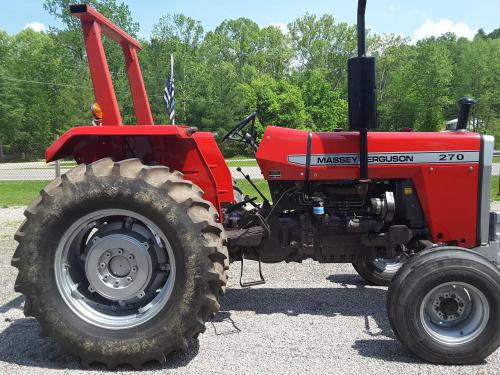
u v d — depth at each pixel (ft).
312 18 178.19
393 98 149.18
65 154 10.69
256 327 10.89
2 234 22.84
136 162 9.34
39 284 8.99
